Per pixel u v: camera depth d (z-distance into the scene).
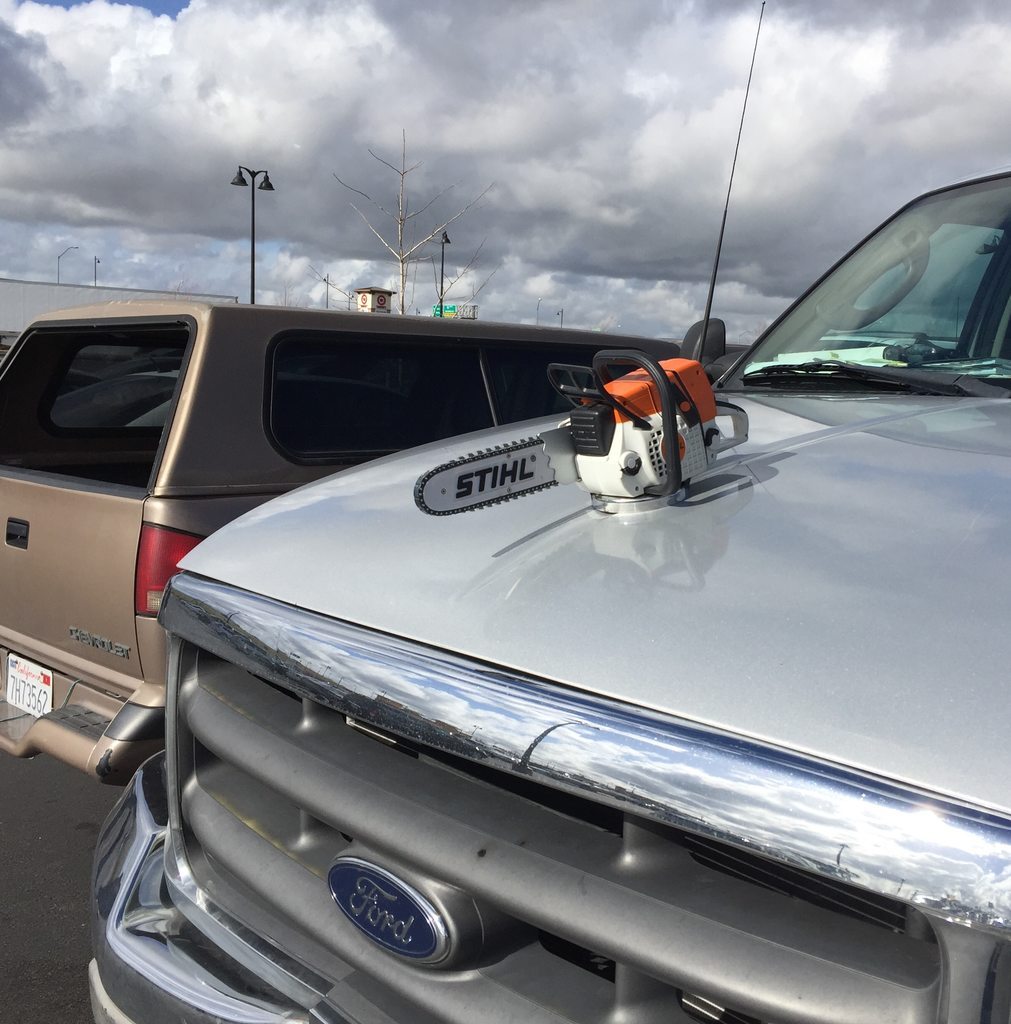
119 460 4.63
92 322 3.87
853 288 2.54
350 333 3.96
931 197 2.60
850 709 0.91
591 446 1.34
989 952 0.81
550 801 1.14
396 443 4.09
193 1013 1.36
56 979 2.94
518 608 1.18
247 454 3.51
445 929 1.14
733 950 0.95
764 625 1.03
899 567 1.08
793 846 0.88
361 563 1.40
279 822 1.48
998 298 2.23
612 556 1.24
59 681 3.52
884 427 1.67
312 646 1.30
